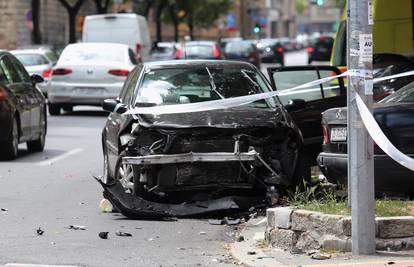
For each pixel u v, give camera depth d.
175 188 23.66
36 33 104.19
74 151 39.91
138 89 26.17
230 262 18.47
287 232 19.12
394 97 23.41
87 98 56.34
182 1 154.62
